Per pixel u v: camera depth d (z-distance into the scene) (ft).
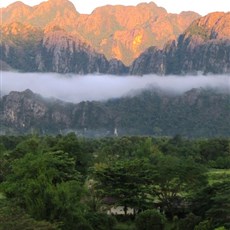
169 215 229.86
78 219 159.74
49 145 394.52
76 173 245.04
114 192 224.53
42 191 158.30
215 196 199.52
